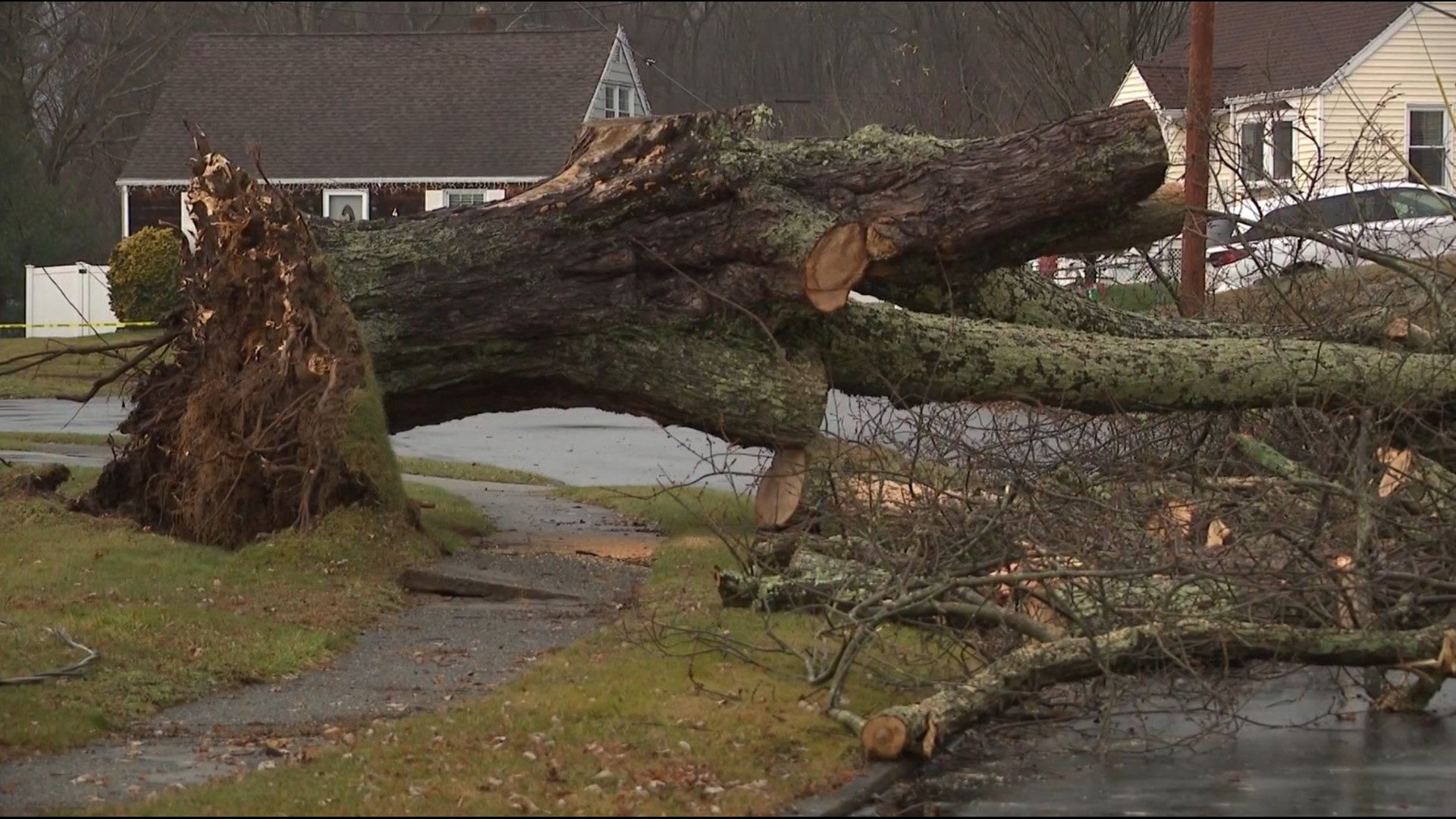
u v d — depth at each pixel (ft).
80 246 187.93
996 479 47.85
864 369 54.54
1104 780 32.60
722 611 43.70
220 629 40.93
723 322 53.36
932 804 30.71
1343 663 37.60
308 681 37.78
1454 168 144.97
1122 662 36.11
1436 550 43.16
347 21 258.37
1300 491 44.70
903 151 53.88
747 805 29.14
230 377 52.90
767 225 52.24
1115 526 42.24
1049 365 53.52
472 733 32.55
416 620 44.68
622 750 31.68
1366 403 52.11
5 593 42.75
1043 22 179.83
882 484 44.93
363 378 51.78
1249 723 36.83
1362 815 29.86
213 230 53.36
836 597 39.47
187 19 232.32
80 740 32.24
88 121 217.77
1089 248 55.88
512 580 48.29
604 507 66.44
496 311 53.57
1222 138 74.64
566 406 57.21
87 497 55.36
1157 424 56.34
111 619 40.29
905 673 37.50
